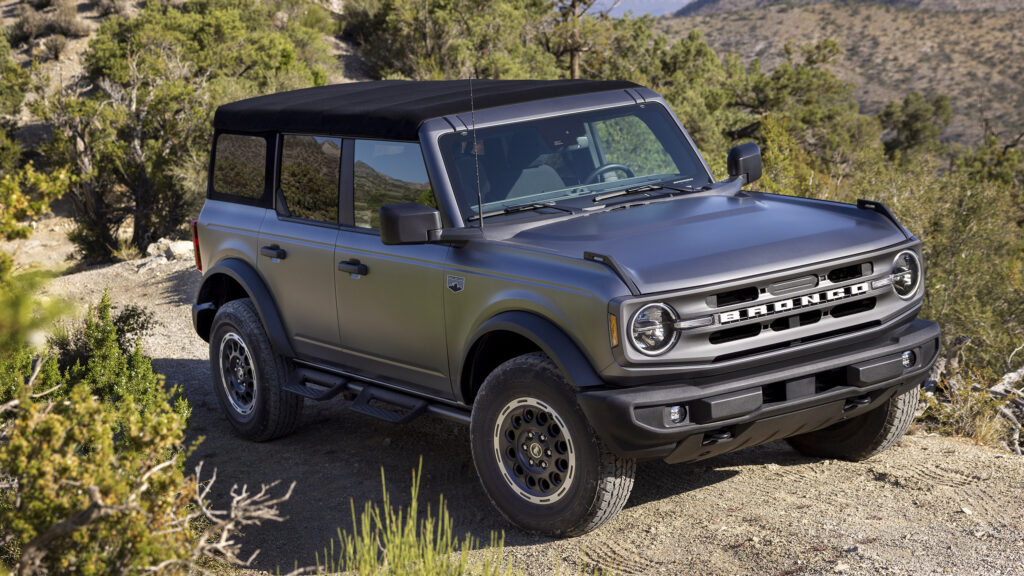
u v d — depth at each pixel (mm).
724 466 5500
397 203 4840
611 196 5125
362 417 6879
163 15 36344
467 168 4922
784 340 4219
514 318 4402
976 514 4551
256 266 6188
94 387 5891
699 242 4344
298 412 6355
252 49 33844
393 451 6109
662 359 3994
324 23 47719
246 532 4980
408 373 5277
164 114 24156
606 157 5344
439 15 37938
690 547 4352
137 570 3072
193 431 6801
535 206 4934
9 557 3783
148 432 3426
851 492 4957
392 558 3857
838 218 4773
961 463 5344
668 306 3990
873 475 5203
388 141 5188
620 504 4383
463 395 4949
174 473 3377
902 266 4617
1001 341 9188
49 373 5656
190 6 42406
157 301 12734
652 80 41062
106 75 30344
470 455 5945
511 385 4504
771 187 12000
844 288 4348
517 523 4664
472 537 4711
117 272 15453
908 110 74312
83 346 6922
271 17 45406
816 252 4320
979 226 10430
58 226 29484
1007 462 5352
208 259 6715
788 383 4227
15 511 3195
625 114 5535
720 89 41969
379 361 5441
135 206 23953
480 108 5129
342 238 5469
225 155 6629
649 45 43438
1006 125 165250
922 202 10688
